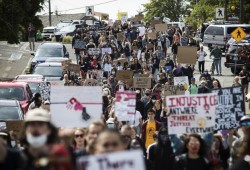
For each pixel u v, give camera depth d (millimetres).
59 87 15969
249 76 38750
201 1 97500
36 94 25375
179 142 15148
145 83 33031
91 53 48500
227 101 16984
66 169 7637
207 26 71625
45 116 8781
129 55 54125
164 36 57219
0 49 68875
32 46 73250
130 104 18312
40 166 7738
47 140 8727
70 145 11523
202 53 50750
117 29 66062
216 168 12891
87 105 16047
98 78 39750
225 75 50281
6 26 58875
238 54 48688
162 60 44688
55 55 50500
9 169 8742
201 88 29938
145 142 20500
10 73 56406
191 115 14359
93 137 10992
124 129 14148
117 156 7965
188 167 12781
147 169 15547
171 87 29891
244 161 11641
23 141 9352
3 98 29562
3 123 24031
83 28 72375
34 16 72938
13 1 58406
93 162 7953
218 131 17781
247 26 63156
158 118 24484
